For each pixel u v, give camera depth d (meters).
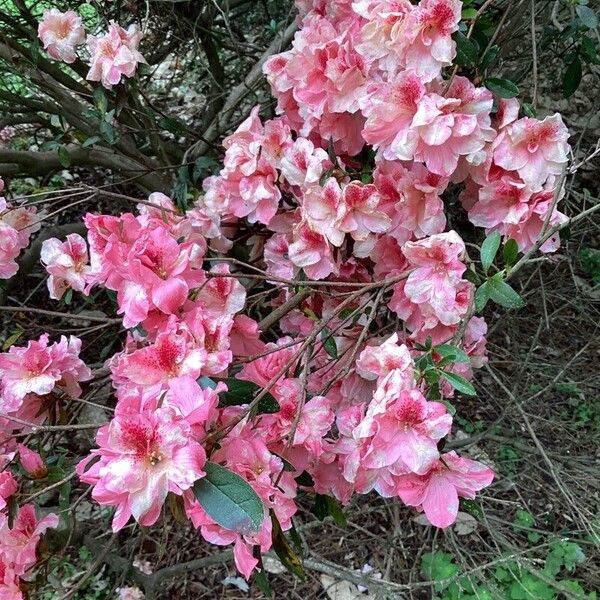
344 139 0.61
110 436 0.35
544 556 0.85
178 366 0.42
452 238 0.47
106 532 0.81
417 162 0.54
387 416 0.40
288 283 0.50
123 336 0.92
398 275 0.51
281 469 0.40
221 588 0.87
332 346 0.55
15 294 1.08
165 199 0.63
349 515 0.87
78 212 1.17
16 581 0.50
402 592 0.78
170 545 0.89
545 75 1.28
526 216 0.53
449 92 0.51
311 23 0.61
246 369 0.48
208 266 0.69
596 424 0.99
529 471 0.95
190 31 1.02
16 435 0.52
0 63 0.94
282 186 0.64
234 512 0.34
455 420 0.98
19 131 1.18
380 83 0.53
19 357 0.52
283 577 0.87
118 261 0.45
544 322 1.02
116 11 0.90
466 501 0.45
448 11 0.48
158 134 0.89
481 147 0.50
